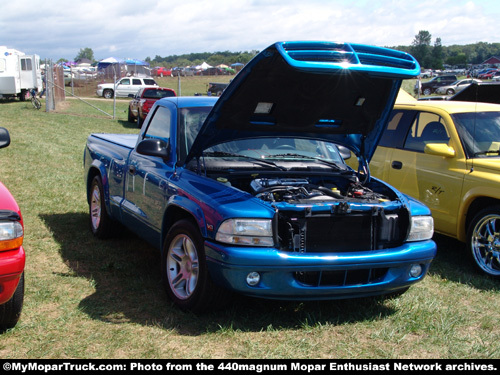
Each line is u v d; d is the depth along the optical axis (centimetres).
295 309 422
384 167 670
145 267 517
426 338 381
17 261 335
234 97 402
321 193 423
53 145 1401
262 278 366
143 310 410
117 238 616
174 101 512
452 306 445
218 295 388
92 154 641
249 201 381
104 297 435
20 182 903
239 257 358
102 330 372
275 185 432
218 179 430
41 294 430
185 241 413
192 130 475
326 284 380
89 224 675
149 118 541
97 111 2759
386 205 406
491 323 407
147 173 486
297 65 356
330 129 477
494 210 520
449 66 14550
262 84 396
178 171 448
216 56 17512
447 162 588
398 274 400
